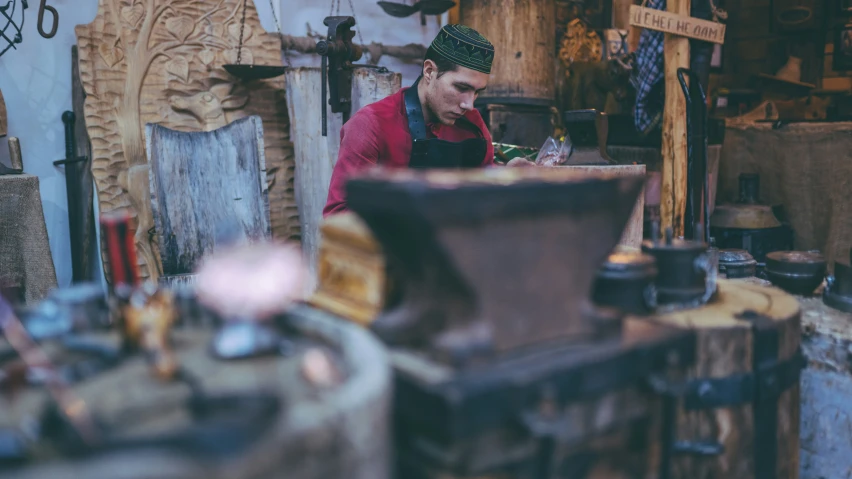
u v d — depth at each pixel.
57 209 3.19
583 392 0.93
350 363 0.87
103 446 0.61
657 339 1.02
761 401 1.19
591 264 1.01
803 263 1.67
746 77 5.65
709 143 3.88
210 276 1.00
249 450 0.62
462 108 2.18
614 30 4.86
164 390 0.80
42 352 0.92
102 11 3.02
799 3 5.31
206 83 3.25
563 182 0.94
